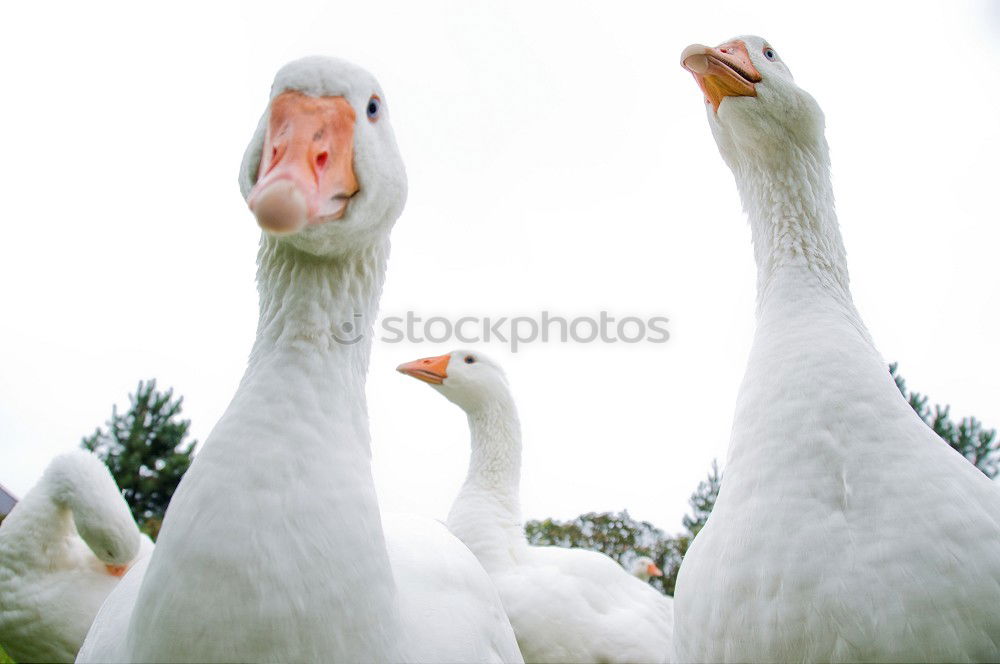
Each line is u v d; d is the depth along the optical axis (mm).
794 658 412
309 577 345
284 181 348
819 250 563
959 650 384
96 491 874
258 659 334
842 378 453
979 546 397
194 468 365
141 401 4117
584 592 1044
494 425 1219
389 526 609
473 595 562
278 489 354
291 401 385
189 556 340
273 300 430
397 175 443
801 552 416
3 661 1064
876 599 395
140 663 344
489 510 1141
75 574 892
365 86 424
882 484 417
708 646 456
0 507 2428
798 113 589
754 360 507
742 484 458
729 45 630
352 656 353
